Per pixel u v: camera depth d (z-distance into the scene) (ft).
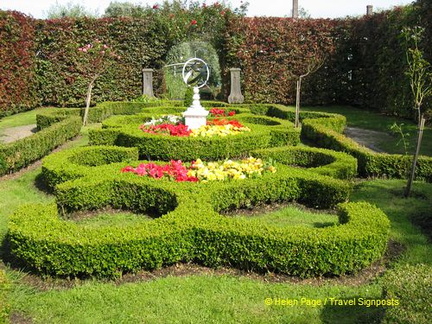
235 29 56.65
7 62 48.16
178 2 72.18
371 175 25.43
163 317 11.60
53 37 54.75
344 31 58.75
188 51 73.56
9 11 48.83
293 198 20.70
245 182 19.54
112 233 13.88
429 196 21.33
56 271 13.57
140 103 51.75
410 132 38.32
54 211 16.19
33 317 11.74
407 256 15.24
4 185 23.30
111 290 12.97
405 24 43.65
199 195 17.74
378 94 52.95
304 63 58.59
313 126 35.19
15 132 39.60
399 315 9.69
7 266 14.49
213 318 11.59
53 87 55.93
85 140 35.63
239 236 13.97
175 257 14.29
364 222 14.94
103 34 56.29
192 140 28.19
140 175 20.38
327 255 13.67
